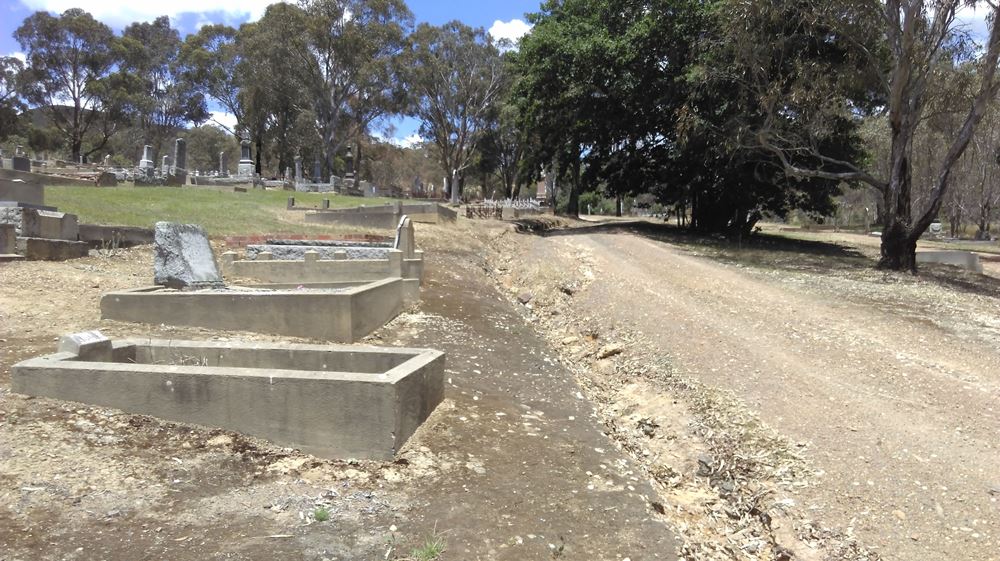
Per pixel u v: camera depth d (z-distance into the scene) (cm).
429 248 1888
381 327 930
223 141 9150
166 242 910
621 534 434
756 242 2964
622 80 2780
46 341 669
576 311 1370
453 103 6412
